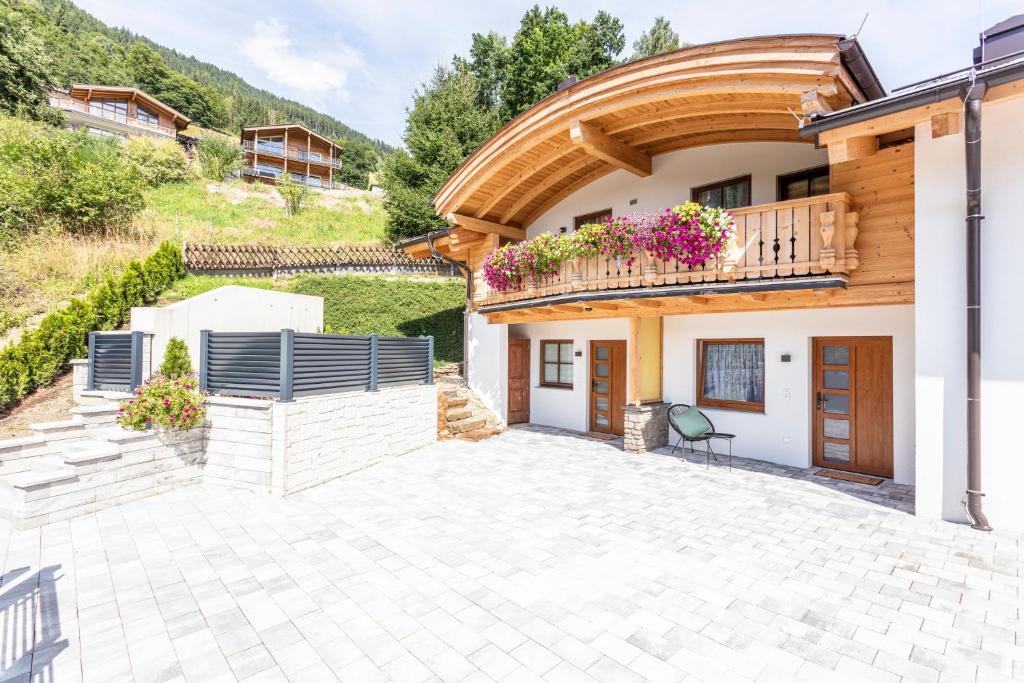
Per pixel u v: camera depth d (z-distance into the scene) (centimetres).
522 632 344
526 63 2758
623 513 589
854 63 609
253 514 584
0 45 2402
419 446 934
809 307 714
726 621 358
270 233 2316
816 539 509
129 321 1170
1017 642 331
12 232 1276
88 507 575
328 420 723
